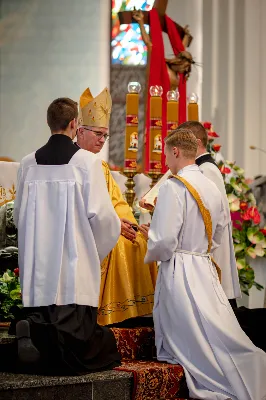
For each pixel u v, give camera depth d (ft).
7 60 34.22
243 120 29.19
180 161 16.17
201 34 30.12
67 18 33.50
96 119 17.37
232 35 29.68
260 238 20.68
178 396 15.07
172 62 24.13
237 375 14.73
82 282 14.08
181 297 15.28
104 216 14.15
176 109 20.21
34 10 34.17
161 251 15.33
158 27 24.16
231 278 17.85
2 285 16.76
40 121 33.60
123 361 15.81
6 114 33.99
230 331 15.02
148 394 14.39
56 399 13.02
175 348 15.38
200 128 17.79
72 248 14.03
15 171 18.11
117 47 32.48
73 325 13.78
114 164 30.66
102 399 13.64
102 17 32.76
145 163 23.32
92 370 13.97
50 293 13.96
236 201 20.80
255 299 23.25
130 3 32.48
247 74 29.30
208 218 15.79
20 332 13.61
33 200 14.34
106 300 16.25
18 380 12.83
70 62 33.27
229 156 29.37
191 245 15.72
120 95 31.86
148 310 16.67
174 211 15.35
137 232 17.07
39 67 33.81
